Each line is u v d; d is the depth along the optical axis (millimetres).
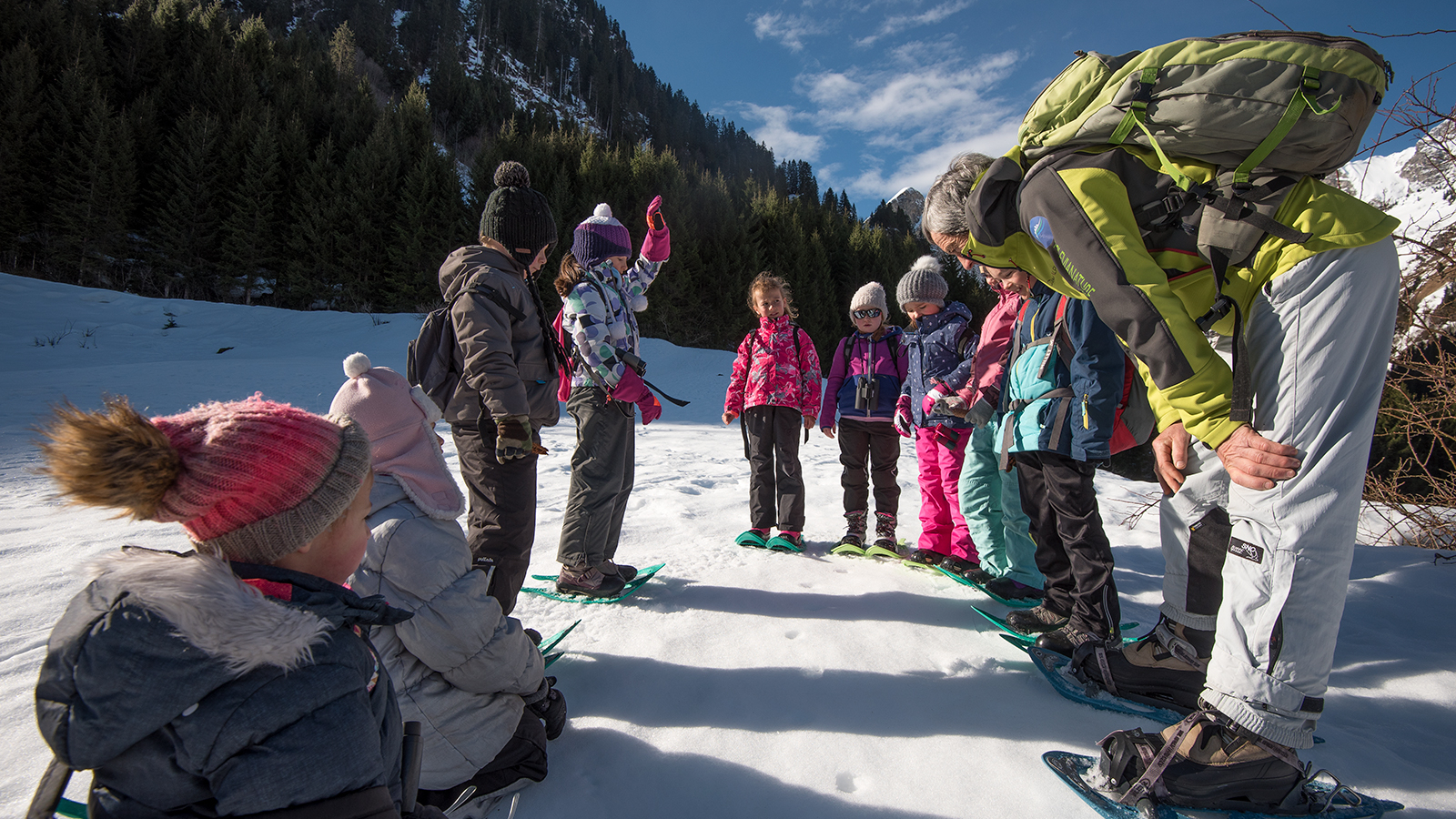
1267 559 1279
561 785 1462
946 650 2143
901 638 2221
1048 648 2041
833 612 2455
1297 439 1249
